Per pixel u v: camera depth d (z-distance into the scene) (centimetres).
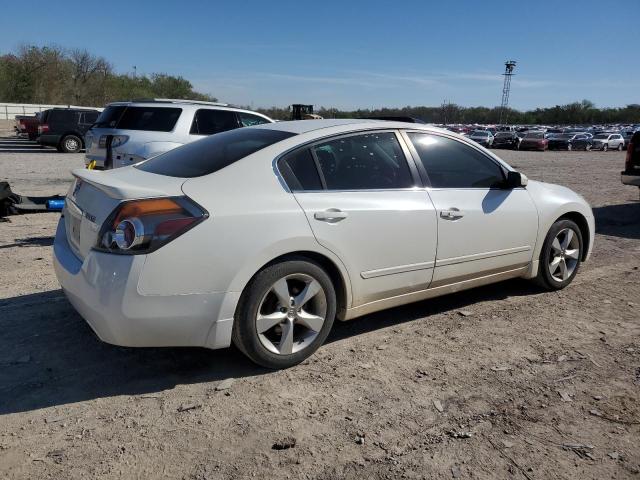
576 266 532
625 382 349
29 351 371
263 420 298
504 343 404
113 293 298
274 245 329
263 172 347
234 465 260
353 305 380
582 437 290
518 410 314
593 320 454
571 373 359
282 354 349
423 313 463
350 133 389
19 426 286
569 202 513
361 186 381
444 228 414
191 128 859
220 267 314
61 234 388
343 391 330
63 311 441
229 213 319
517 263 479
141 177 352
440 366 365
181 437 280
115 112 888
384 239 381
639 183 964
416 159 415
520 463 267
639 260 658
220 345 326
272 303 344
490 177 461
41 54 5778
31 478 247
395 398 323
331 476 254
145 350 378
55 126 2169
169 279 302
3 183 790
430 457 270
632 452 278
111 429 286
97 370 348
